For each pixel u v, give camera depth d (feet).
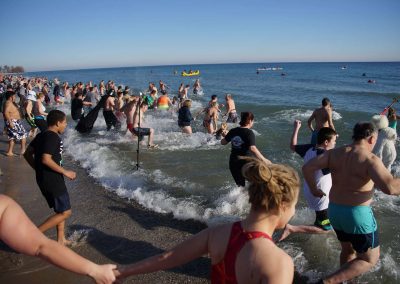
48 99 66.85
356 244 10.34
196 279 11.87
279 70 354.33
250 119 16.76
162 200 18.78
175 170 24.91
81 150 30.42
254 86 134.92
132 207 18.26
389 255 13.06
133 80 201.26
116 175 23.45
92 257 13.46
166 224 16.24
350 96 92.68
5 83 112.06
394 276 11.78
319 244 13.91
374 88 118.83
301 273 12.17
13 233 4.67
